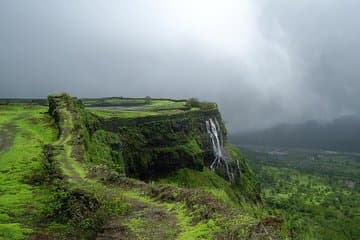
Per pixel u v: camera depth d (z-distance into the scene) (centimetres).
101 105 14512
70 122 5556
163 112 10575
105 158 5872
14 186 3309
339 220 16375
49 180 3397
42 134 5359
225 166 12444
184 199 2517
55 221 2647
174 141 9812
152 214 2381
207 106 13638
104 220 2375
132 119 8756
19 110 7825
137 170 8362
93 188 2889
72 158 3938
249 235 1816
